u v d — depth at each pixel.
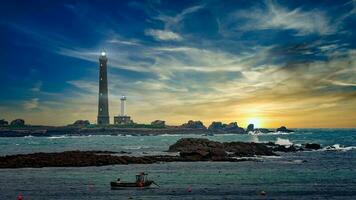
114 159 103.19
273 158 119.44
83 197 56.97
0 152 159.75
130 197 56.81
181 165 98.38
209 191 61.62
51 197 57.16
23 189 63.88
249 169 90.06
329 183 69.19
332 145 187.62
